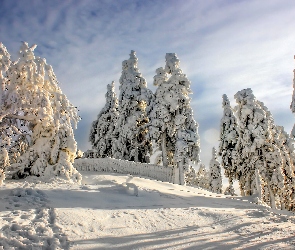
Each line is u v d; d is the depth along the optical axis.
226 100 34.06
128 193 13.52
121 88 33.62
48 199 10.12
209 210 12.18
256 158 27.75
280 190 27.19
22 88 14.36
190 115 27.53
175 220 10.08
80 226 7.91
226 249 7.45
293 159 33.66
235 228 10.02
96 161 26.20
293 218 13.29
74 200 10.64
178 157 25.75
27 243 6.40
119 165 24.94
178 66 28.91
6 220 7.44
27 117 14.95
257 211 13.63
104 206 10.55
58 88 15.71
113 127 37.91
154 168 25.77
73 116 15.76
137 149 32.41
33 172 14.91
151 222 9.42
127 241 7.41
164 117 27.39
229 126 33.16
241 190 30.84
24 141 16.34
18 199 9.66
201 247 7.49
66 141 15.42
